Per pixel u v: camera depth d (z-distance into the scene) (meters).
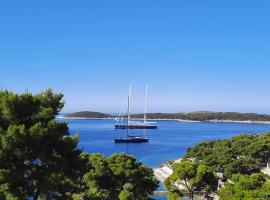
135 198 53.69
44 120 31.06
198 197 70.38
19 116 30.27
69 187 34.00
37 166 30.73
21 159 29.52
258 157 129.12
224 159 108.12
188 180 60.75
